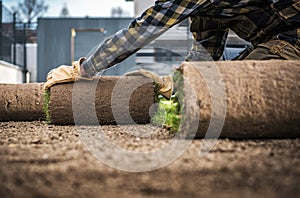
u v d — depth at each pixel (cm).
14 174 123
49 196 101
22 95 358
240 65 210
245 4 265
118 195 103
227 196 101
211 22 304
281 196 101
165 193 104
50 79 304
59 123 302
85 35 1026
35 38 1024
